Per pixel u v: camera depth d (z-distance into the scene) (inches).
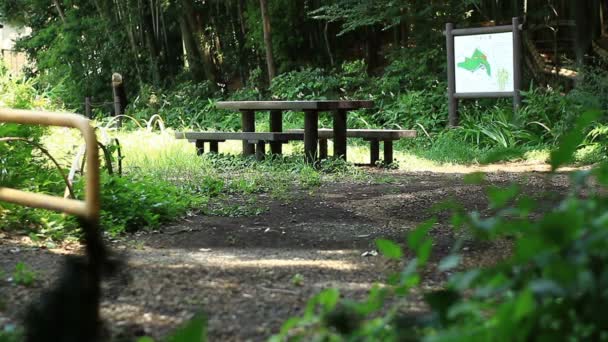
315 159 470.9
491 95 642.2
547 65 803.4
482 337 76.9
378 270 195.6
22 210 246.5
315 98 806.5
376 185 397.1
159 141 520.4
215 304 159.5
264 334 139.2
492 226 85.7
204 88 926.4
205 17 1018.1
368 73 946.7
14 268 191.9
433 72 784.3
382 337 95.0
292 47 956.0
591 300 80.8
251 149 514.6
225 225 276.8
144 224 269.4
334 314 90.8
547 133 609.6
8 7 1161.4
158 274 184.5
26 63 1224.2
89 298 89.2
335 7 815.7
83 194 268.4
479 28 642.2
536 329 81.0
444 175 445.7
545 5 836.0
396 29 876.0
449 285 89.7
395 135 490.6
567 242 81.2
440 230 259.3
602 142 518.6
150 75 1011.9
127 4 1005.8
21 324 132.4
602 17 841.5
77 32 1028.5
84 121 199.0
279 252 225.9
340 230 266.2
